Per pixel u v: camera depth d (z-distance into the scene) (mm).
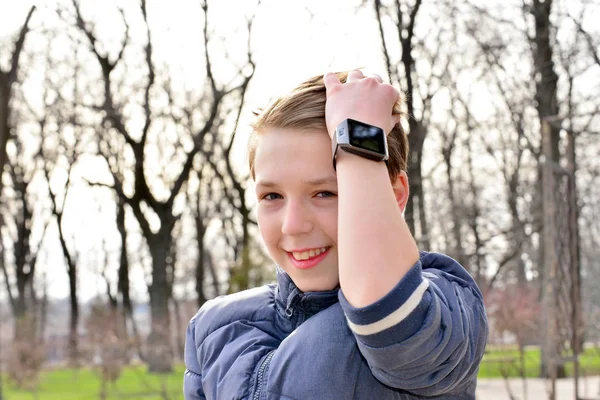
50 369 15961
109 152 21469
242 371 1096
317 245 1002
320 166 969
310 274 1027
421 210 14273
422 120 18906
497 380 12289
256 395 1051
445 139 22062
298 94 1009
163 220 19047
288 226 985
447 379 964
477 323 1041
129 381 14234
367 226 852
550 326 7754
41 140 23453
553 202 7840
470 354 990
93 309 14039
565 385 11828
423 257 1171
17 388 12727
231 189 22703
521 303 9469
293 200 990
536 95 16891
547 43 16219
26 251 26062
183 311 26312
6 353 12539
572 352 8227
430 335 856
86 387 14141
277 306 1175
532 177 22203
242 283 14312
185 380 1262
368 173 884
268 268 14508
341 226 872
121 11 18141
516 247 18781
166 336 12648
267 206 1029
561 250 7938
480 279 17812
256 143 1073
